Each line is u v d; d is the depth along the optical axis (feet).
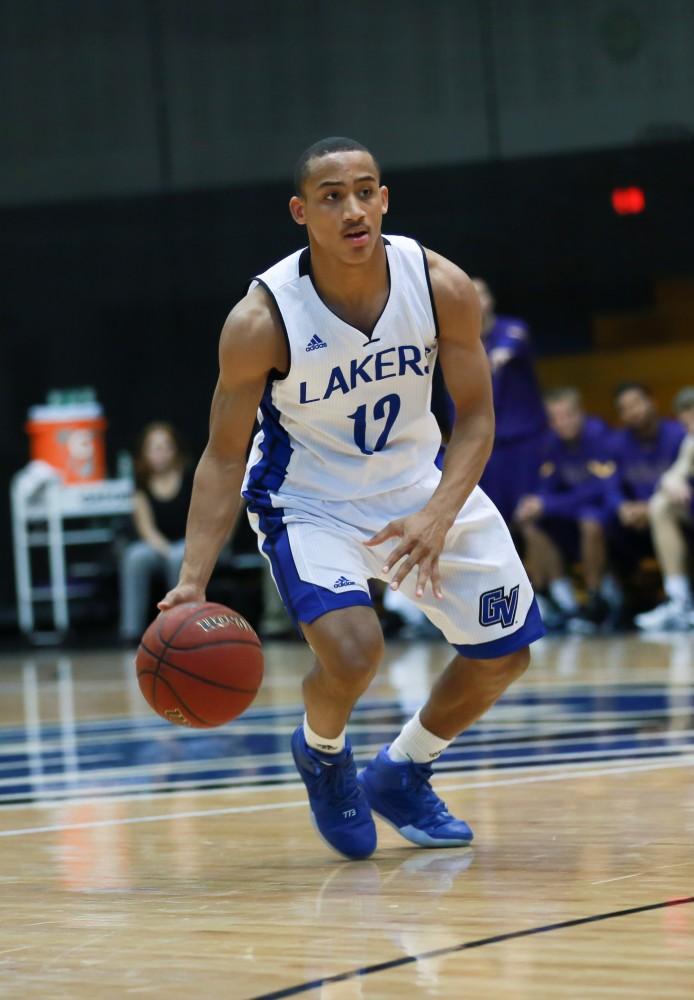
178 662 15.85
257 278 17.03
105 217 69.82
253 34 68.54
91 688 45.75
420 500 17.58
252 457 18.28
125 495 66.23
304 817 20.13
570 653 46.98
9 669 56.34
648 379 69.67
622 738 26.40
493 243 67.36
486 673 17.65
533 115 66.59
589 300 68.69
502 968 11.28
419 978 11.10
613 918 12.89
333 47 68.08
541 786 21.36
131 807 21.59
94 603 67.56
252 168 68.95
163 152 69.36
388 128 67.82
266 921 13.55
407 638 59.41
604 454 55.77
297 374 16.84
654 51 65.31
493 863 16.11
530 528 56.34
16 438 71.15
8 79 69.92
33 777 25.61
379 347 16.81
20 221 70.28
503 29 66.64
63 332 70.85
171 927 13.46
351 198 16.14
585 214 66.64
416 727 18.01
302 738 17.43
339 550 17.11
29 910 14.49
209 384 70.69
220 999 10.77
